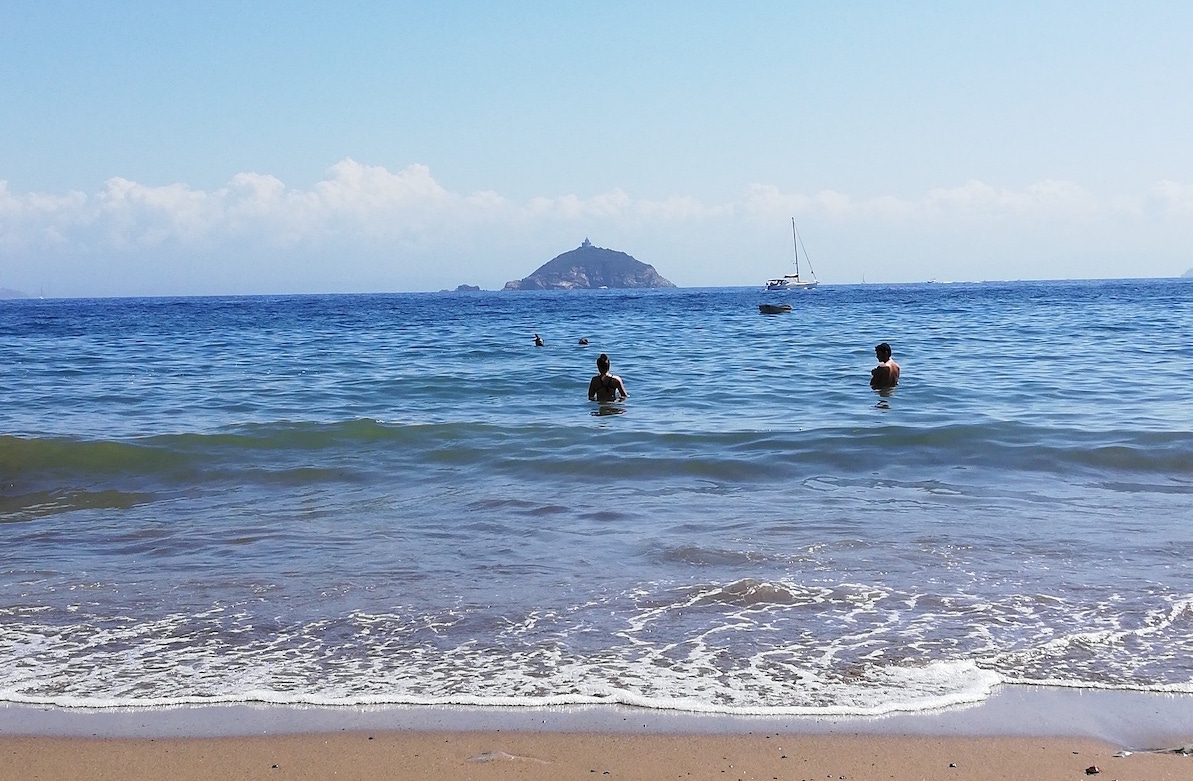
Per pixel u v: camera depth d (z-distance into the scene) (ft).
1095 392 62.59
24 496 37.17
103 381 79.05
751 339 126.82
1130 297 303.27
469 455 44.24
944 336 125.18
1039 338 117.39
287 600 23.62
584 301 447.42
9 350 121.29
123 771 15.53
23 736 16.72
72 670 19.47
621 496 35.55
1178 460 40.01
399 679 18.89
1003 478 37.70
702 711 17.44
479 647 20.45
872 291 572.51
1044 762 15.58
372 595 23.91
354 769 15.57
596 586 24.40
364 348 118.42
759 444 45.21
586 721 17.15
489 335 149.28
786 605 22.77
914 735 16.55
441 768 15.60
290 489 37.96
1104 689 18.17
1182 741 16.21
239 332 166.20
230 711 17.63
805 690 18.22
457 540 29.27
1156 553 26.63
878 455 42.39
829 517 31.45
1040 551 26.99
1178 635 20.62
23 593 24.44
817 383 70.59
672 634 21.03
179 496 36.94
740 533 29.45
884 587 23.98
